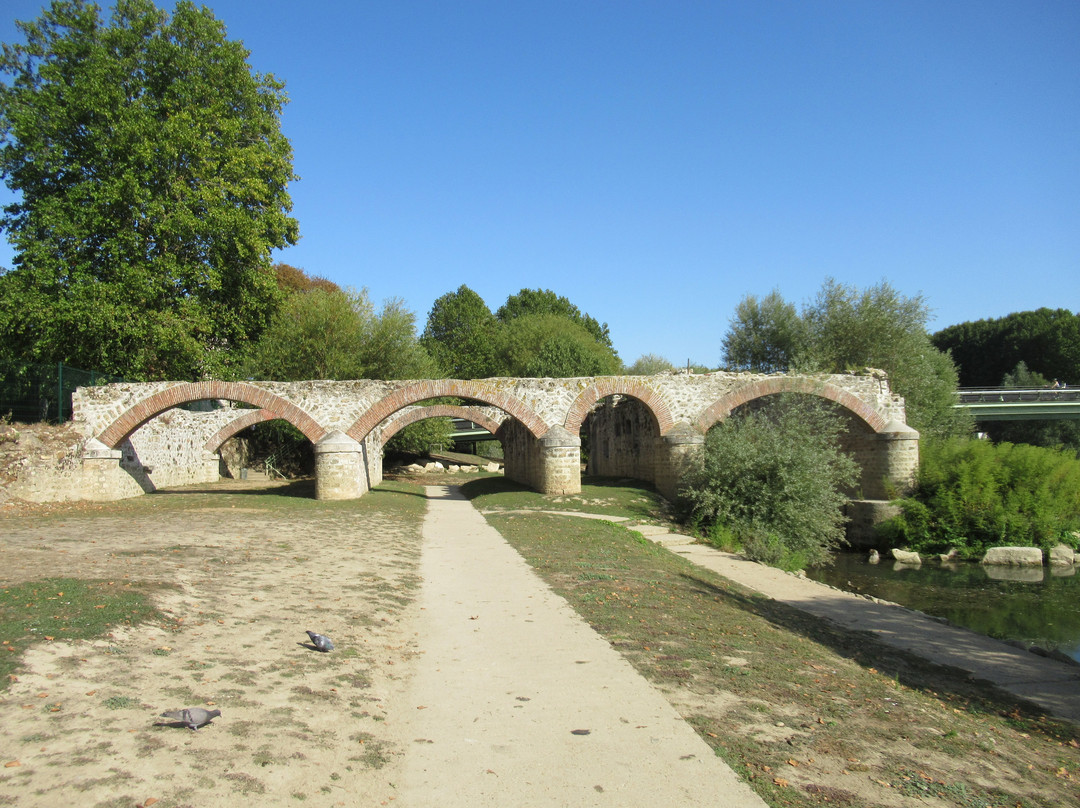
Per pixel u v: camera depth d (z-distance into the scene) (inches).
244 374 1370.6
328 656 286.5
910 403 1333.7
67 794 164.9
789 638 376.5
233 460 1499.8
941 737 245.3
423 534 675.4
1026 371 1932.8
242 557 480.7
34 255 945.5
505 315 2763.3
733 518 834.8
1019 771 227.0
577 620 365.7
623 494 986.1
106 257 1010.1
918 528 942.4
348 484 941.2
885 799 192.2
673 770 201.5
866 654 382.9
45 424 899.4
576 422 1005.2
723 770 202.2
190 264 1043.3
